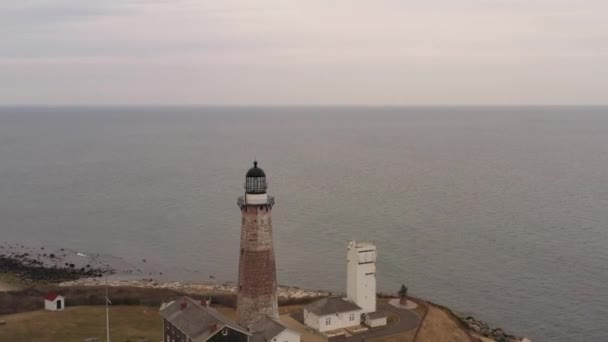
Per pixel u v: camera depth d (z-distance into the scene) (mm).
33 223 169375
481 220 162625
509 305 104312
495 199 191250
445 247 137250
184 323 66312
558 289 110812
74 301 92062
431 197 195875
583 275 117750
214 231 158500
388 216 168625
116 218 174375
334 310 78250
